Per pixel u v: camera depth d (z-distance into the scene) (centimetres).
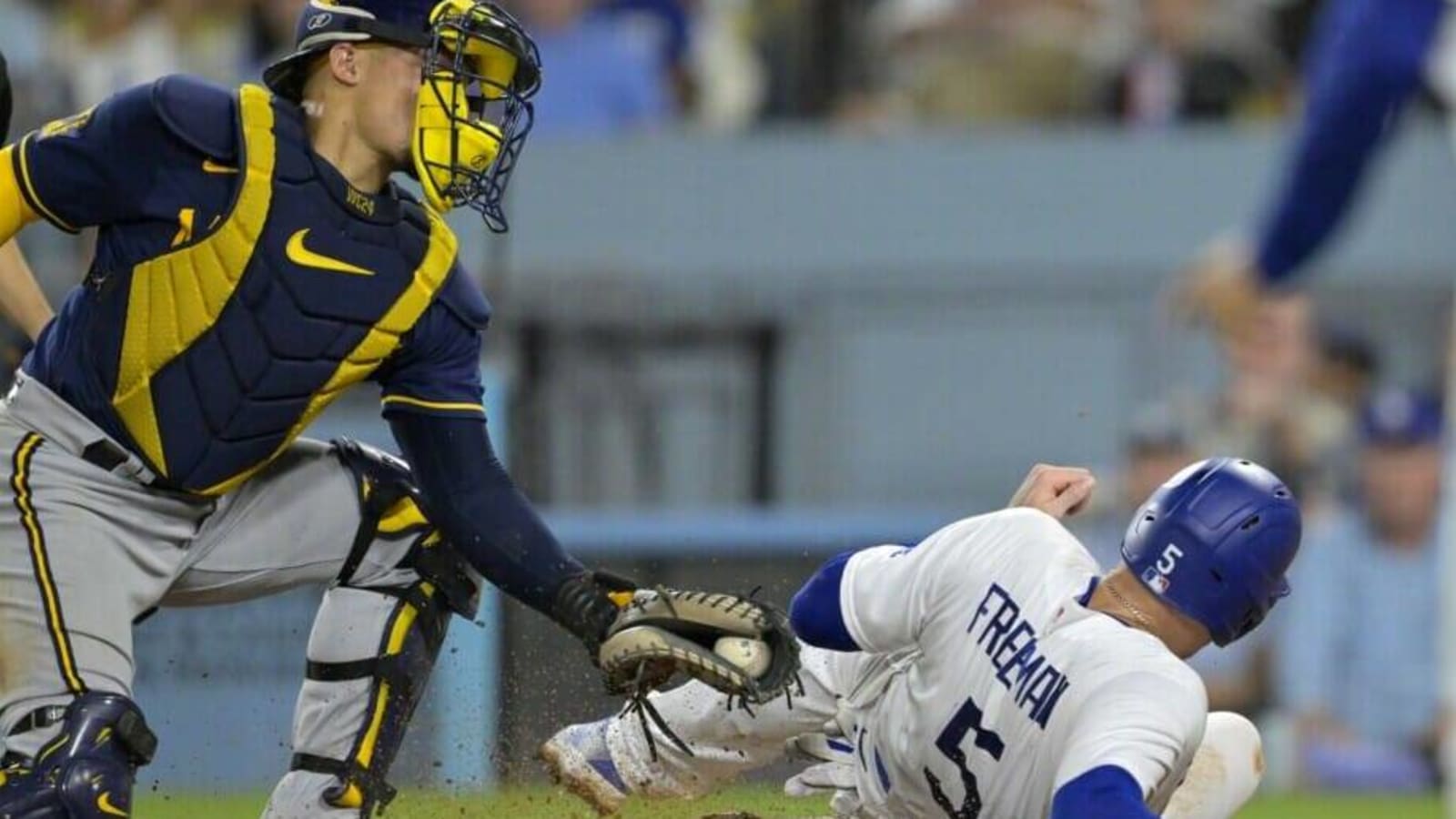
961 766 1772
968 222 4144
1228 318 3164
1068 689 1678
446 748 2758
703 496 4031
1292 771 3966
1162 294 4134
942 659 1778
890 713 1841
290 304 1794
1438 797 3872
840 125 4525
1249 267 2712
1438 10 2398
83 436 1836
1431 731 3969
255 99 1789
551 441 3953
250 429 1836
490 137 1817
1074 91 4559
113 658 1842
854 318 4103
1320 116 2483
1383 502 3981
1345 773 3950
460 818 2233
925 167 4141
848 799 1989
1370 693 3991
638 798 2120
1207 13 4619
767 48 4622
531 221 4044
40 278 3612
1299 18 4662
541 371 3966
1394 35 2408
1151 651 1678
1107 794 1569
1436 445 3972
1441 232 4184
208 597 1972
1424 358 4181
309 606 3497
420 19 1789
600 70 4375
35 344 1909
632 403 4006
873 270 4112
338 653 1956
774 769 2384
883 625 1820
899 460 4100
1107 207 4162
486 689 2628
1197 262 4156
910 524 3841
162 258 1780
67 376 1841
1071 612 1723
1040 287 4134
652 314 4028
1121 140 4175
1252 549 1733
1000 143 4159
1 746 1881
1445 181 4178
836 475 4078
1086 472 1983
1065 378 4131
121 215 1792
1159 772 1605
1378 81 2430
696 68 4528
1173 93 4553
